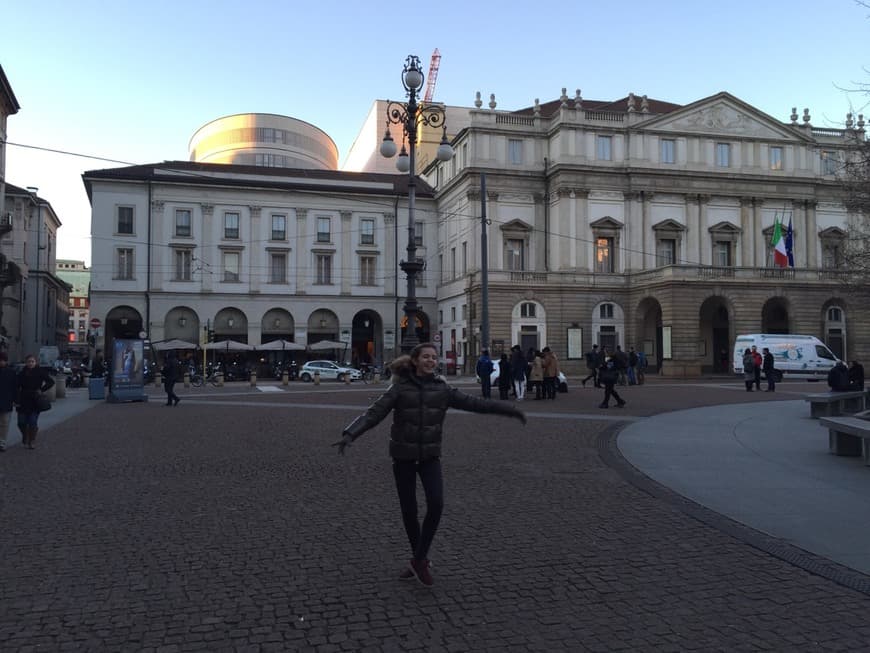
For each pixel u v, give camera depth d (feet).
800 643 15.30
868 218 64.59
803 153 183.21
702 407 71.56
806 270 165.37
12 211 189.78
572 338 167.84
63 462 39.42
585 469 36.11
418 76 76.74
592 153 171.63
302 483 32.81
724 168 178.29
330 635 15.78
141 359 88.22
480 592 18.44
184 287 176.86
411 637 15.66
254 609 17.29
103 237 172.24
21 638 15.60
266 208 183.42
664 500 28.91
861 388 74.90
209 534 24.09
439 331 193.36
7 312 181.47
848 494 29.76
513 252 174.19
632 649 15.03
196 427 56.65
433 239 196.65
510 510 27.35
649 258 172.96
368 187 191.62
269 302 182.70
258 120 292.20
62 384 96.02
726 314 180.65
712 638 15.57
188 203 177.88
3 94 117.80
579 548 22.30
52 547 22.59
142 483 33.04
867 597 18.03
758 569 20.26
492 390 103.24
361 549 22.27
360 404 79.05
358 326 196.54
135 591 18.56
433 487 18.69
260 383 142.20
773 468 35.88
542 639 15.55
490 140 173.06
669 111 187.11
